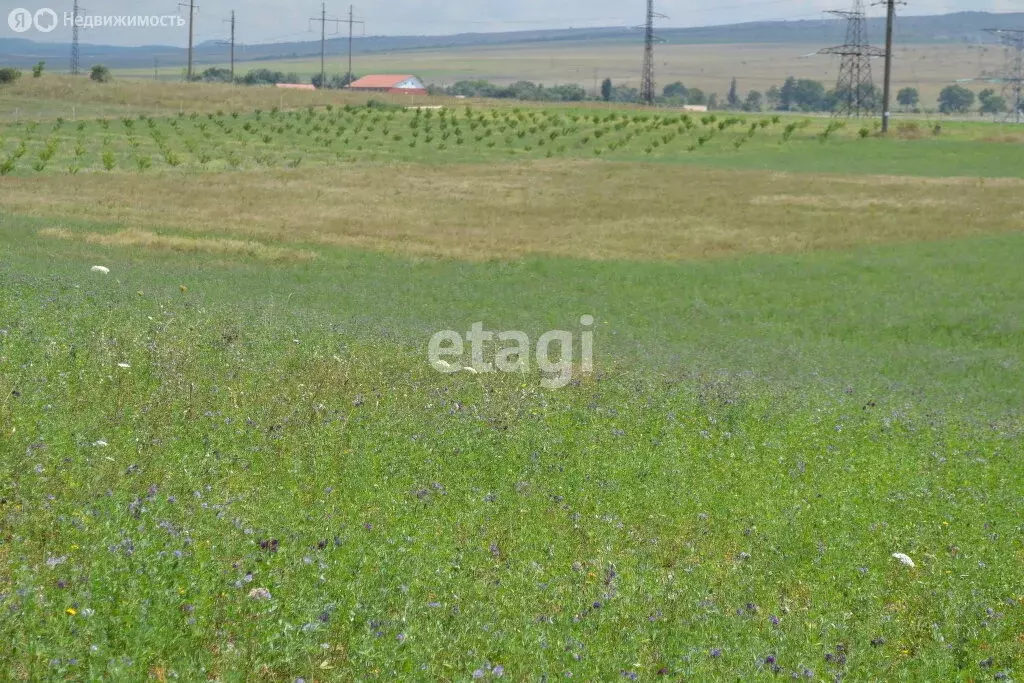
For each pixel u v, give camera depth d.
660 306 50.97
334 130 139.88
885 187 94.25
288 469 14.45
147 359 19.52
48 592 8.62
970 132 148.25
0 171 83.81
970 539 14.99
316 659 8.49
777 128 151.62
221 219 67.56
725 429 20.30
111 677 7.54
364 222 70.56
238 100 175.25
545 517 14.09
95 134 121.69
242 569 9.95
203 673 7.90
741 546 13.83
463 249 62.81
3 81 174.75
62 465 12.58
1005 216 79.50
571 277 56.88
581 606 10.71
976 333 47.56
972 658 10.59
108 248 52.47
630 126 153.38
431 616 9.74
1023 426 25.89
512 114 166.38
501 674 8.69
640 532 13.99
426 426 17.89
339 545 11.40
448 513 13.73
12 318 21.44
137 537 10.22
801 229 73.69
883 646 10.71
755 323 48.19
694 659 9.62
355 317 36.97
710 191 91.69
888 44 144.00
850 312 50.75
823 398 25.73
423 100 192.88
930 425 23.38
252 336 24.03
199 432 15.36
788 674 9.64
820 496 16.38
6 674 7.31
